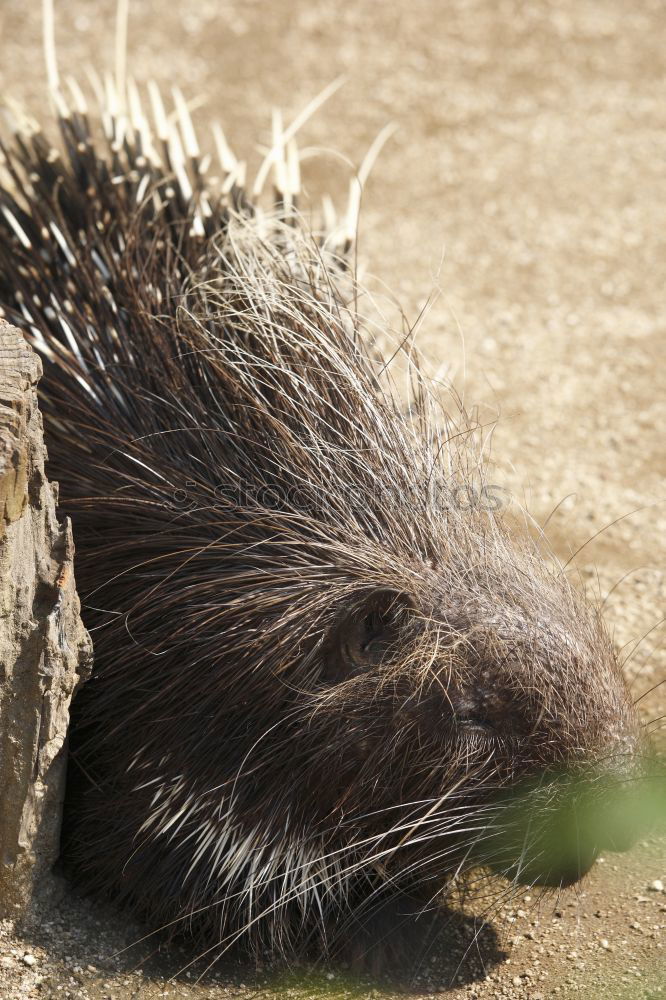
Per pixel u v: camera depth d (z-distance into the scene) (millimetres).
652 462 8055
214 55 14055
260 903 4648
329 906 4711
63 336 5449
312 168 12023
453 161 12461
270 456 4734
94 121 9820
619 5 15750
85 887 4652
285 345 5004
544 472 7891
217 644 4484
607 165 12453
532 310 10039
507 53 14656
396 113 13250
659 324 9844
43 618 4047
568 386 8953
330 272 5789
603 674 4508
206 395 4930
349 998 4352
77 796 4742
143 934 4547
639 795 4363
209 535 4676
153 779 4555
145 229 5867
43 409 5078
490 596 4523
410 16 15312
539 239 11141
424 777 4406
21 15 14312
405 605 4496
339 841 4605
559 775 4328
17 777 4180
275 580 4543
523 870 4527
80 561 4766
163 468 4801
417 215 11477
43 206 6094
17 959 4293
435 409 5258
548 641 4418
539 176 12234
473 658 4379
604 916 4562
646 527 7344
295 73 13875
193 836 4582
